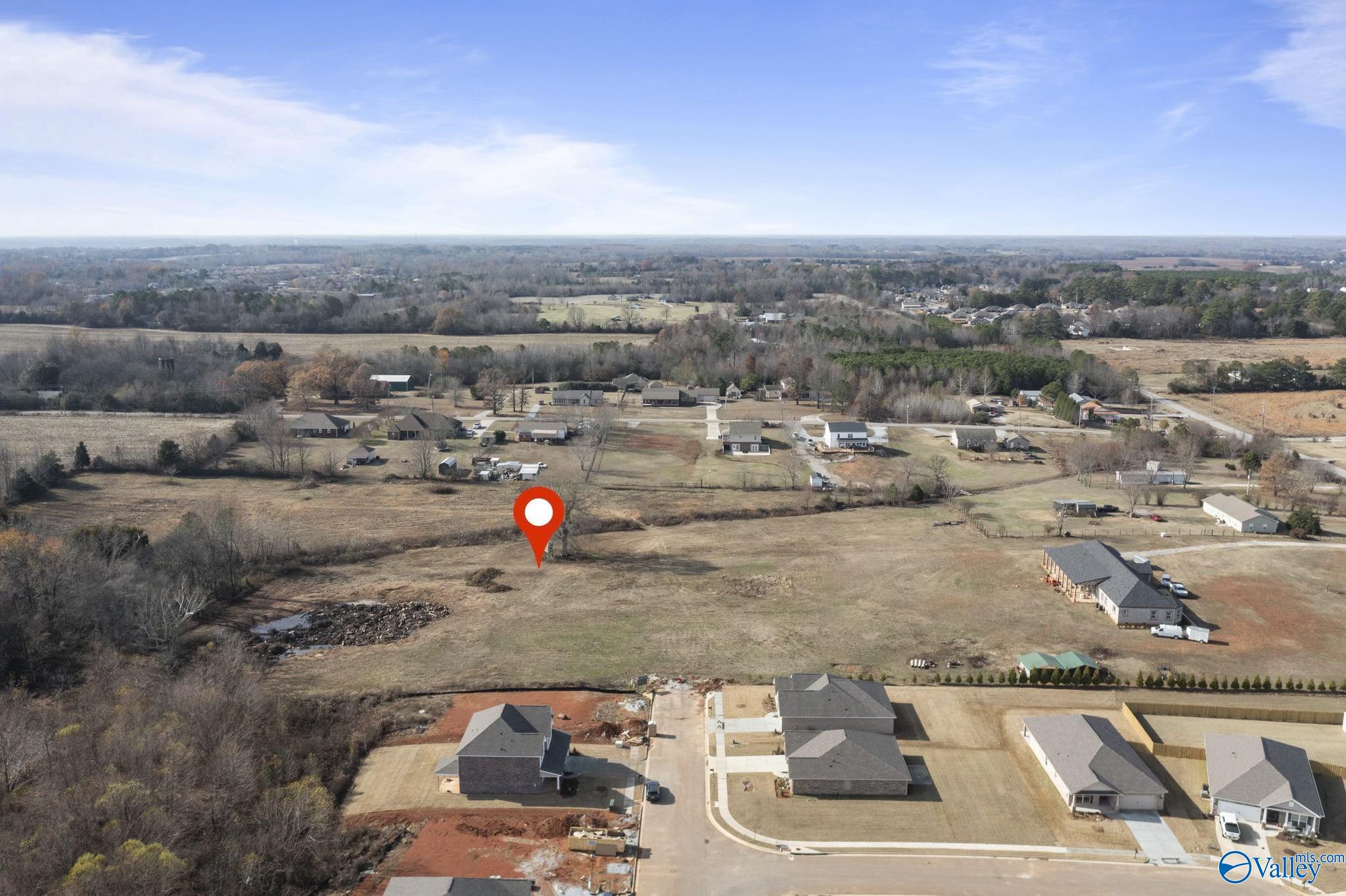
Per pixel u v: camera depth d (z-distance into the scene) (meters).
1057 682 71.88
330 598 90.25
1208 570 94.06
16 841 48.03
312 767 59.00
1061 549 95.38
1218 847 52.81
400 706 69.00
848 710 64.38
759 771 60.69
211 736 59.09
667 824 55.00
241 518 104.81
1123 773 57.16
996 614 85.44
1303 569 93.94
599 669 75.12
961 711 68.12
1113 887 49.47
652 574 96.69
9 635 71.31
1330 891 49.12
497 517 114.19
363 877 49.94
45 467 120.94
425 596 90.69
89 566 79.25
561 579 95.12
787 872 50.78
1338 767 59.31
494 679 73.19
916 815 55.91
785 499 123.69
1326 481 130.75
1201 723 66.12
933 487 126.69
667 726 66.31
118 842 47.44
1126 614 82.19
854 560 100.25
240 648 74.50
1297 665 75.06
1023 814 56.00
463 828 54.31
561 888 49.22
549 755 59.88
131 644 76.00
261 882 48.88
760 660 76.69
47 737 56.38
